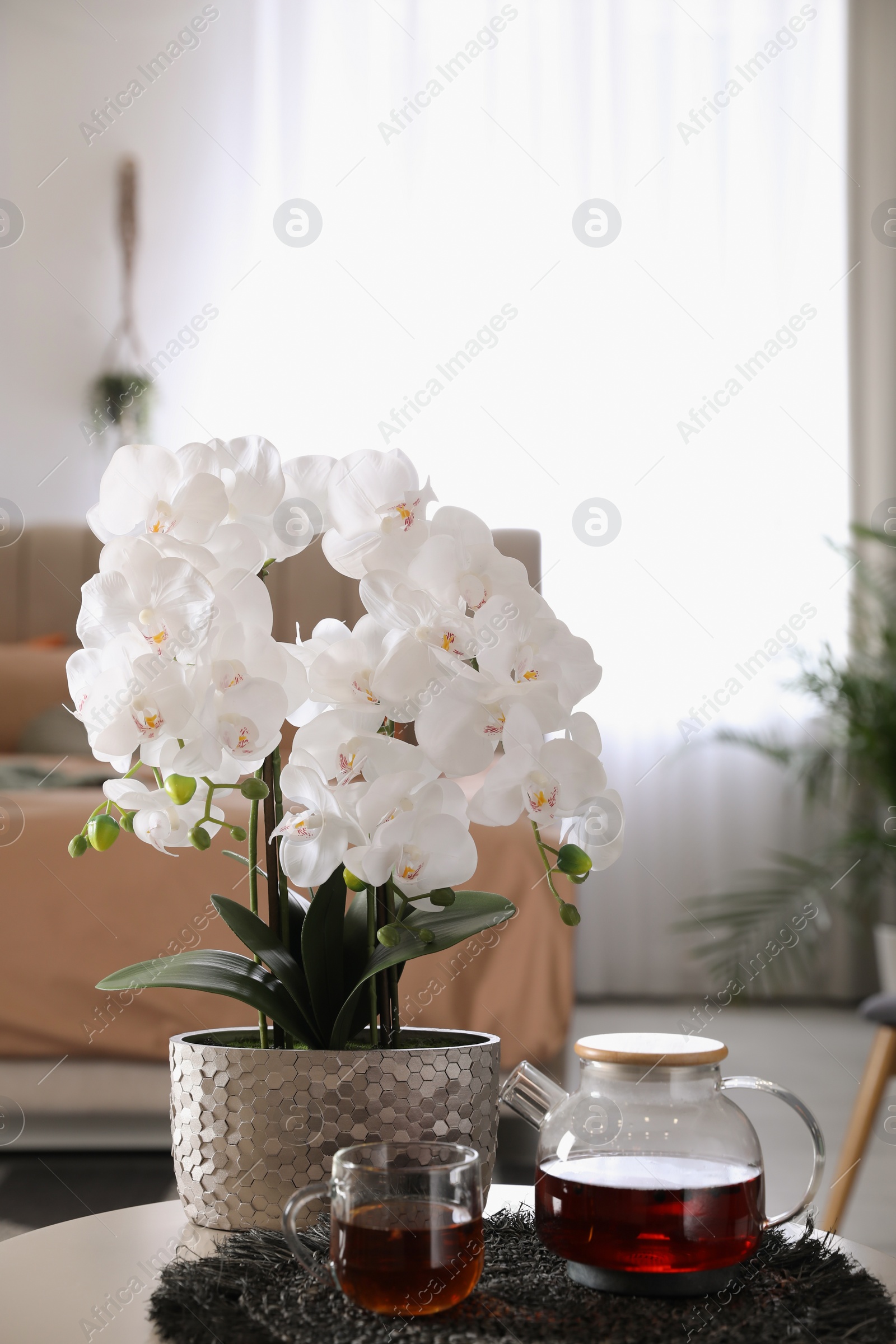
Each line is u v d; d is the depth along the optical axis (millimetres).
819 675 4273
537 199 4438
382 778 720
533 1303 698
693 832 4371
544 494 4379
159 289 4371
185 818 794
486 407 4395
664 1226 692
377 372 4367
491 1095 825
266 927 840
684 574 4395
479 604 727
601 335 4422
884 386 4477
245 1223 789
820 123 4523
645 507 4398
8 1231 1867
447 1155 703
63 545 4082
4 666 3631
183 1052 817
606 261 4438
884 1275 783
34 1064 2166
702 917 4324
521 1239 816
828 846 4262
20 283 4332
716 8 4496
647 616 4379
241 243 4383
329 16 4430
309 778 729
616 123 4453
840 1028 3963
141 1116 2246
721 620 4391
